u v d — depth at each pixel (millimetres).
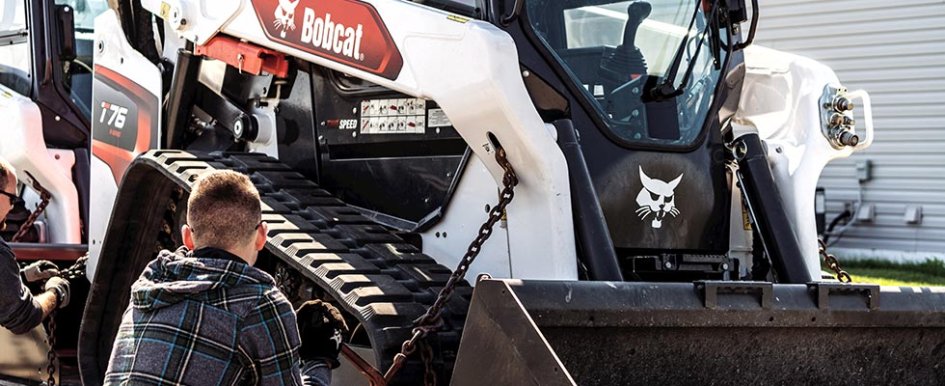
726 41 5188
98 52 6051
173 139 5711
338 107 5117
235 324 3084
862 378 4371
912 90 12289
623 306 3727
